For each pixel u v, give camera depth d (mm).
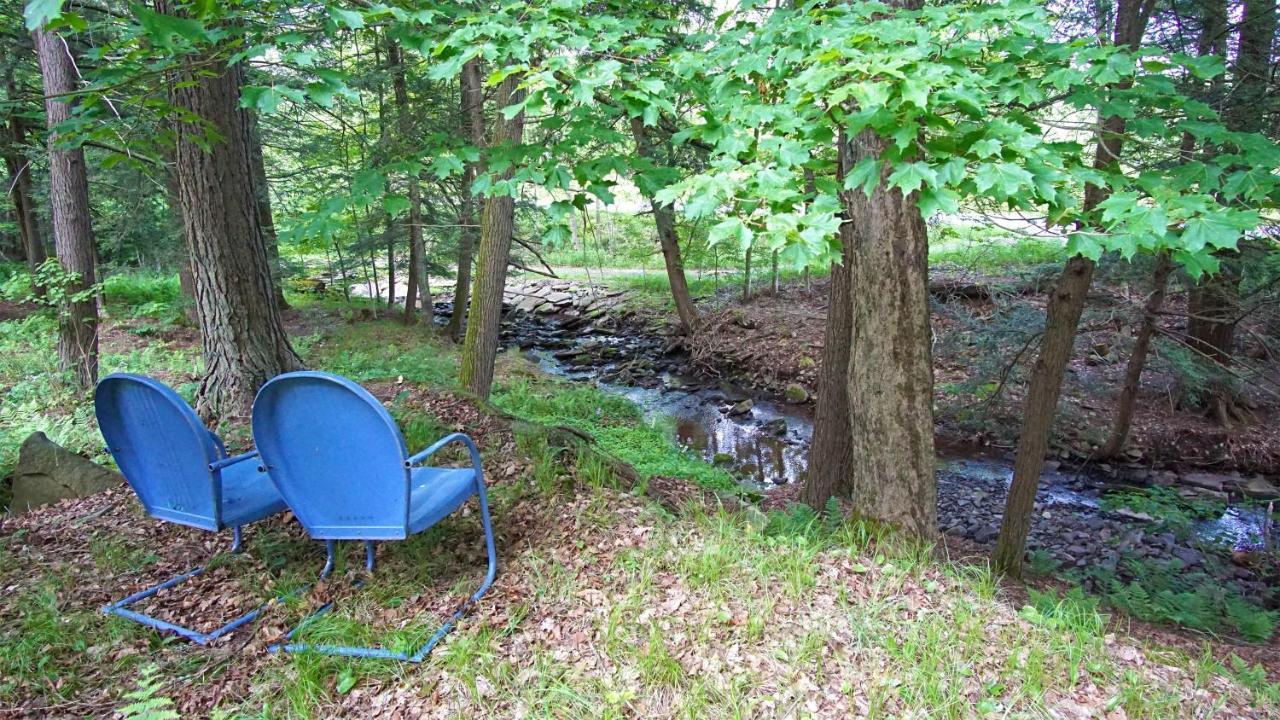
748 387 12547
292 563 3131
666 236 14352
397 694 2295
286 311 15070
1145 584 5312
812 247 2104
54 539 3455
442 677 2346
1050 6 5629
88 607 2818
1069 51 2838
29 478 4215
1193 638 3682
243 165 4855
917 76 2283
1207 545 6348
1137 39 4668
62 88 6492
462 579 2936
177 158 4691
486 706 2215
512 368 12719
